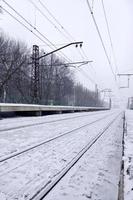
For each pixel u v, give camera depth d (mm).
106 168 4230
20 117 14805
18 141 6078
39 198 2762
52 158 4594
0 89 26359
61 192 3004
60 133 8031
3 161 4176
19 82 31250
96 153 5363
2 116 13883
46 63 42062
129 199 2793
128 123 14586
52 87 44844
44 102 36094
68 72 50312
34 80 21281
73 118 16562
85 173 3838
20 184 3150
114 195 3119
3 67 29828
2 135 6895
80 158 4770
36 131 8203
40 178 3424
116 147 6324
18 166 3938
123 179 3492
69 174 3723
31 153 4895
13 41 33656
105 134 8719
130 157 4840
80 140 6914
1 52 30859
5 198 2707
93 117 19672
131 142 6855
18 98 30500
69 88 52938
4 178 3344
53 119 14344
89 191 3111
